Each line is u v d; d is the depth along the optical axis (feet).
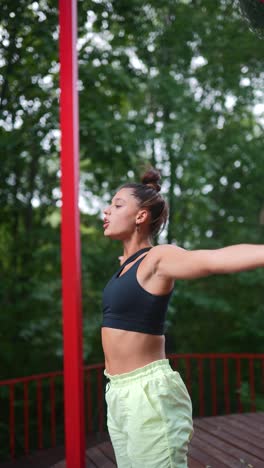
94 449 10.41
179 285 20.13
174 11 20.90
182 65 21.45
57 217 21.36
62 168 6.54
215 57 20.98
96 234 21.84
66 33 6.62
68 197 6.49
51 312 18.02
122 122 17.70
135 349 4.45
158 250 4.32
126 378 4.43
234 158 22.36
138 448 4.34
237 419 12.25
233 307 22.02
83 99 17.75
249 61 21.43
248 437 10.68
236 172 23.35
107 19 17.25
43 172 20.54
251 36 20.29
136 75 19.06
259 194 23.45
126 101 20.02
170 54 21.07
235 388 23.77
